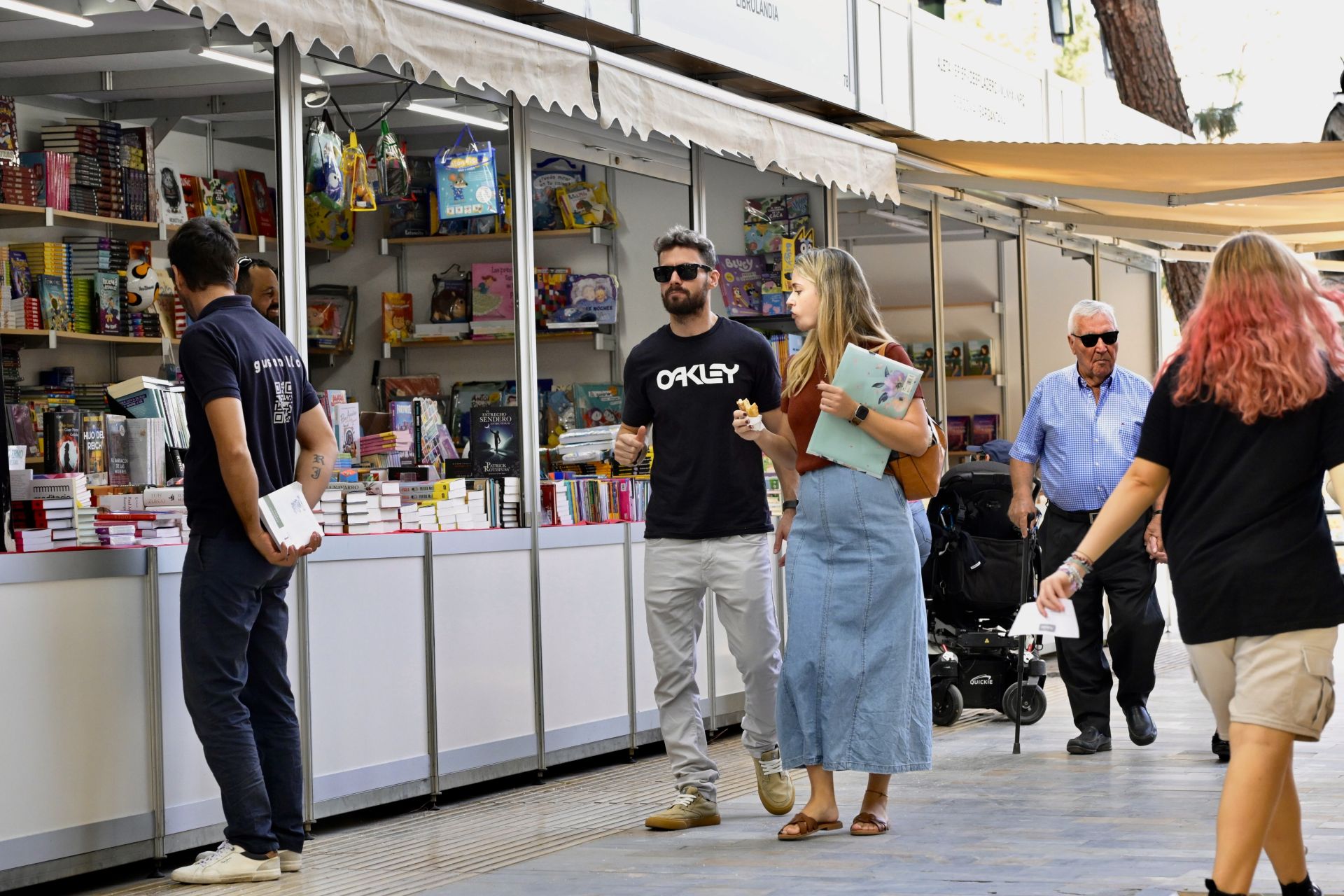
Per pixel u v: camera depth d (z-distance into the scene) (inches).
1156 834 330.3
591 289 477.7
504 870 318.7
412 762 392.2
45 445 350.3
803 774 443.8
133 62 370.3
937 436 339.9
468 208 423.8
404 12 332.2
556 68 376.2
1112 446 480.7
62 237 366.6
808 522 343.3
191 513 309.0
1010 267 754.2
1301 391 226.8
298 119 376.5
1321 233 762.8
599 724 461.4
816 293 344.2
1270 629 226.8
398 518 394.0
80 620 314.2
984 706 536.7
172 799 331.6
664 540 364.5
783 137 475.8
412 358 415.2
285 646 326.6
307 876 318.3
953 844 325.4
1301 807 354.3
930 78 639.8
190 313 323.3
